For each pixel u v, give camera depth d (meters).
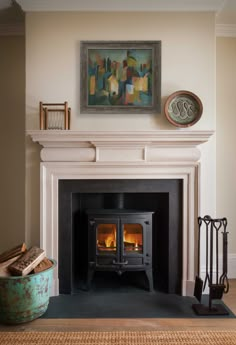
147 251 3.03
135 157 2.96
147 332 2.28
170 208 3.04
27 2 2.93
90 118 3.05
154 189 3.03
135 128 3.05
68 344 2.11
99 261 3.04
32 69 3.01
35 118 3.03
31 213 3.02
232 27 3.44
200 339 2.18
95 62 3.04
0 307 2.38
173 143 2.94
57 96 3.03
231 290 3.12
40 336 2.22
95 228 3.01
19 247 2.71
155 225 3.33
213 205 3.06
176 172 2.98
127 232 3.13
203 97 3.03
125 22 3.02
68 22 3.01
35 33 3.00
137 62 3.04
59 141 2.89
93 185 3.02
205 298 2.92
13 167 3.50
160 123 3.05
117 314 2.58
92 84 3.04
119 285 3.23
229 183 3.52
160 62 3.03
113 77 3.04
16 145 3.49
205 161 3.06
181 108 3.01
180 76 3.03
